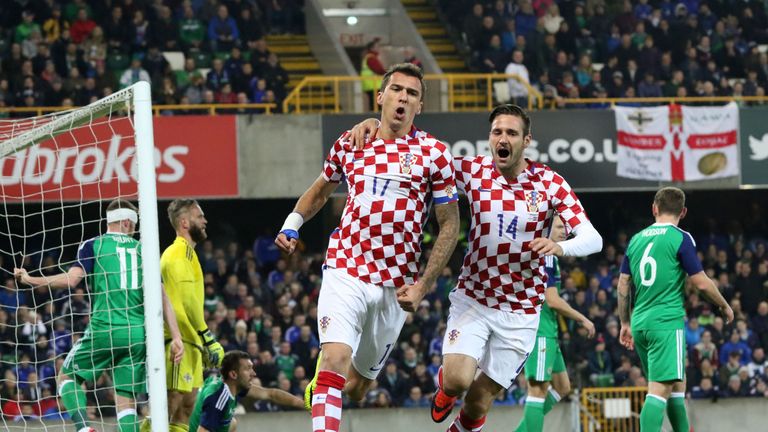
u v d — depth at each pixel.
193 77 46.16
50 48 45.75
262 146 42.06
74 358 17.70
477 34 50.22
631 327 18.81
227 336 37.91
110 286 17.53
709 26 51.47
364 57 48.09
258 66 47.44
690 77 49.22
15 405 33.84
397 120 13.46
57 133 17.30
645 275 18.44
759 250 43.75
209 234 48.44
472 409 15.75
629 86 48.12
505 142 14.64
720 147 42.91
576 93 46.88
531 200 14.96
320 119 42.50
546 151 42.59
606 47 50.47
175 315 18.09
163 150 41.16
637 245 18.62
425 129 42.25
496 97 45.72
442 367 15.44
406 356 36.75
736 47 51.84
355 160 13.56
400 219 13.36
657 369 18.27
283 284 41.16
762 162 42.97
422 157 13.43
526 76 48.56
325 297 13.42
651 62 49.12
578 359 37.88
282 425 31.56
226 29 49.47
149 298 14.90
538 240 13.93
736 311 39.25
